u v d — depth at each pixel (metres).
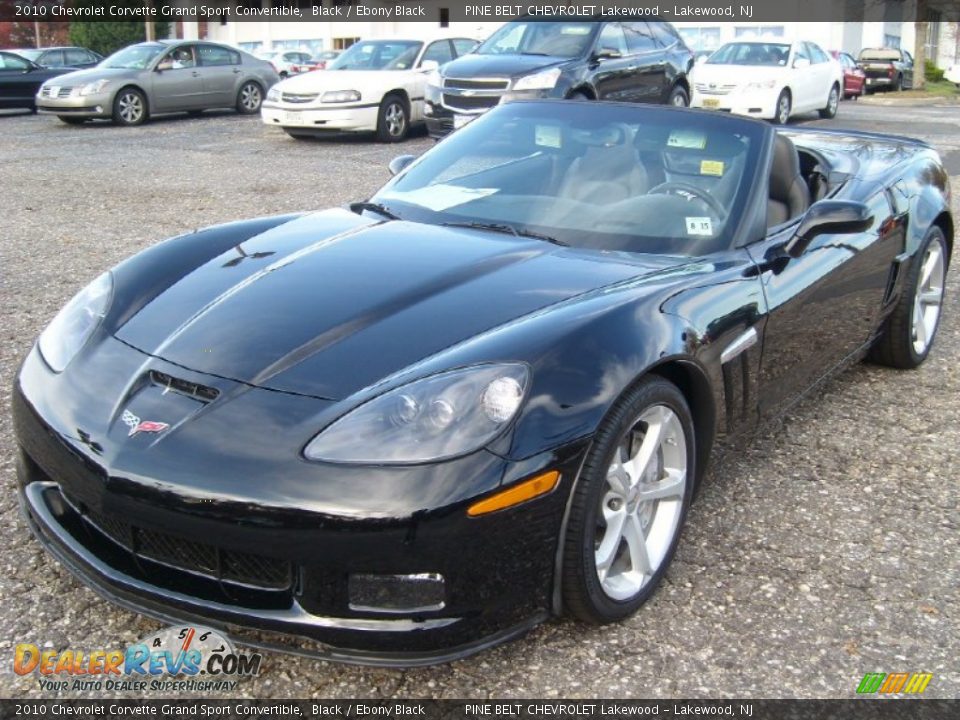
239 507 2.29
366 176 10.18
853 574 3.04
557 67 12.05
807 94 16.70
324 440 2.33
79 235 7.45
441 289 2.87
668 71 13.84
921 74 28.98
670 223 3.43
